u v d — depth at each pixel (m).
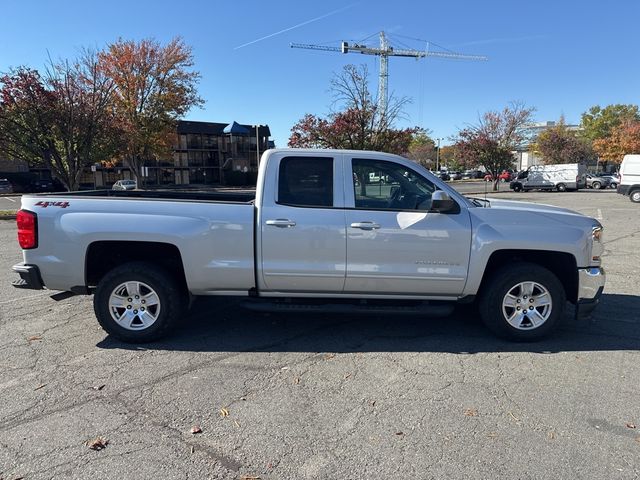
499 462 2.72
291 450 2.84
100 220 4.40
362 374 3.90
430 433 3.02
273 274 4.49
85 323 5.17
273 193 4.50
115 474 2.61
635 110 71.50
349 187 4.52
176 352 4.38
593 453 2.80
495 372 3.95
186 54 35.34
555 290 4.52
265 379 3.80
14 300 6.10
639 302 6.11
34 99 17.69
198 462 2.72
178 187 57.47
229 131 66.38
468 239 4.46
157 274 4.49
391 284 4.52
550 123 80.69
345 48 85.25
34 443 2.90
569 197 30.64
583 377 3.85
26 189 49.72
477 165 42.47
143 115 34.97
